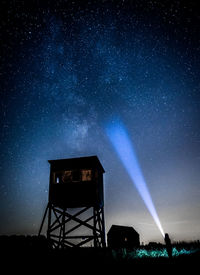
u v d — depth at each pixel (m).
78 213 14.78
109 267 9.17
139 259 10.85
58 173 16.38
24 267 8.94
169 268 8.52
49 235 13.93
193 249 15.71
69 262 10.07
